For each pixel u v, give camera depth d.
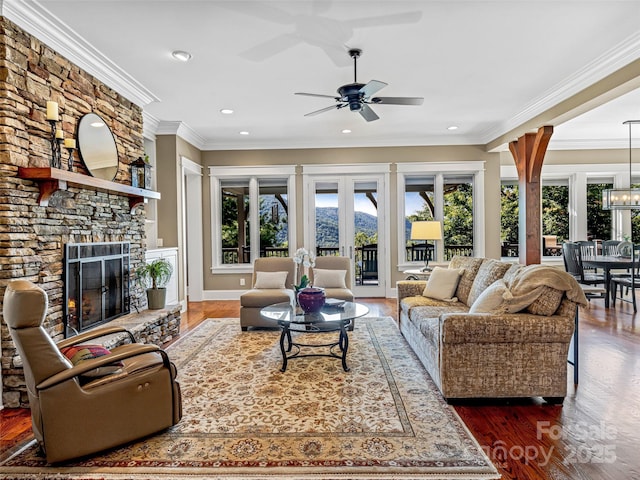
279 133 6.04
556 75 3.80
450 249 6.67
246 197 6.76
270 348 3.73
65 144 2.89
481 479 1.74
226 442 2.05
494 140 6.03
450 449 1.96
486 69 3.65
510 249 7.29
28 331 1.81
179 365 3.25
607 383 2.80
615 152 6.82
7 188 2.45
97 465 1.86
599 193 7.11
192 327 4.64
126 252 3.87
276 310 3.54
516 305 2.51
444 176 6.64
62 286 2.94
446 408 2.43
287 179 6.69
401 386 2.78
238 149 6.58
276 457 1.91
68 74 3.04
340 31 2.90
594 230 7.16
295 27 2.84
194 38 2.99
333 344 3.49
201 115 5.06
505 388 2.46
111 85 3.64
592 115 5.19
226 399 2.58
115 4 2.51
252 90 4.14
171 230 5.51
